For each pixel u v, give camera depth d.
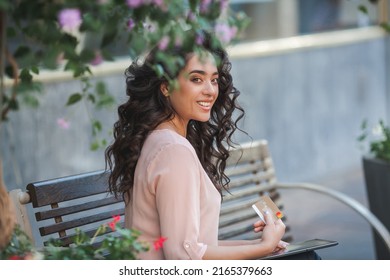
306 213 9.02
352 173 10.73
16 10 2.75
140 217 3.52
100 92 3.26
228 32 3.44
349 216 8.88
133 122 3.66
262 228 3.78
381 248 6.21
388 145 6.30
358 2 10.98
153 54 3.61
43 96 6.65
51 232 3.89
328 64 10.45
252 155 5.12
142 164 3.54
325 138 10.47
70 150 6.94
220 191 4.01
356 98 11.07
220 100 3.96
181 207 3.38
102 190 4.08
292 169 9.90
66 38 2.82
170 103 3.65
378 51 11.50
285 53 9.65
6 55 2.76
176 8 2.94
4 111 2.88
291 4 9.73
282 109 9.66
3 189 2.94
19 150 6.50
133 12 2.89
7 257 2.98
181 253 3.34
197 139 3.98
